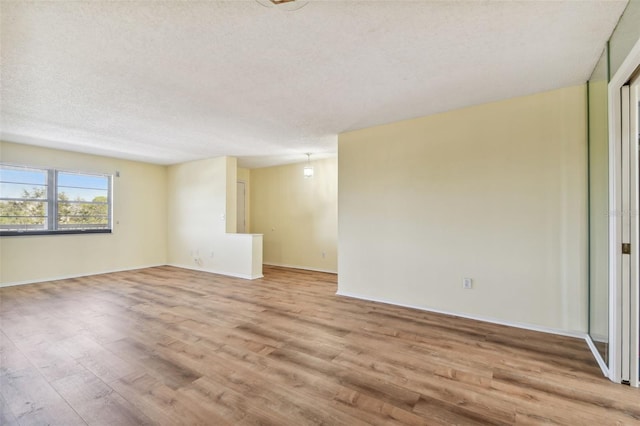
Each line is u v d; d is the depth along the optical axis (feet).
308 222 21.75
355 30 6.47
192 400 6.27
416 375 7.26
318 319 11.07
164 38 6.70
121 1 5.50
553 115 9.63
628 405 6.12
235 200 20.22
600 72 7.80
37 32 6.42
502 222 10.45
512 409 6.01
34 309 12.13
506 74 8.54
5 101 10.19
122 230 20.45
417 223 12.17
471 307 11.01
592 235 8.80
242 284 16.80
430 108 11.13
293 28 6.38
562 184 9.53
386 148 12.94
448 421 5.66
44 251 17.06
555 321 9.64
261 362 7.87
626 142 6.80
